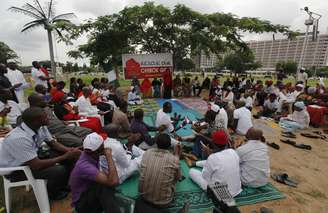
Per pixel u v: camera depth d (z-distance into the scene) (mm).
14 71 7742
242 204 3451
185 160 4719
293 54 78938
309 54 70312
